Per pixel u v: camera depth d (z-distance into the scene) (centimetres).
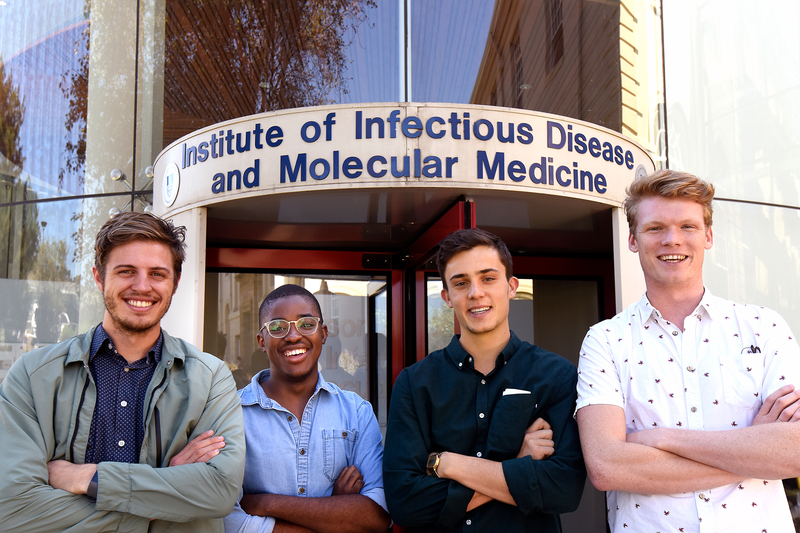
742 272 553
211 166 363
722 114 565
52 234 532
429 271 432
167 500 170
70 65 550
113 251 186
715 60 568
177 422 186
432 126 332
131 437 182
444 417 208
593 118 477
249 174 346
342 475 223
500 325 215
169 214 393
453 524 192
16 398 174
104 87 530
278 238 459
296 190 335
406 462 201
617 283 374
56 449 174
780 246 569
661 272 195
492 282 212
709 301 193
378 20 415
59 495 164
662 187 195
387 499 203
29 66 565
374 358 489
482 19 419
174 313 370
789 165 585
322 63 424
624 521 184
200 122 486
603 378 194
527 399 202
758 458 163
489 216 398
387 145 331
